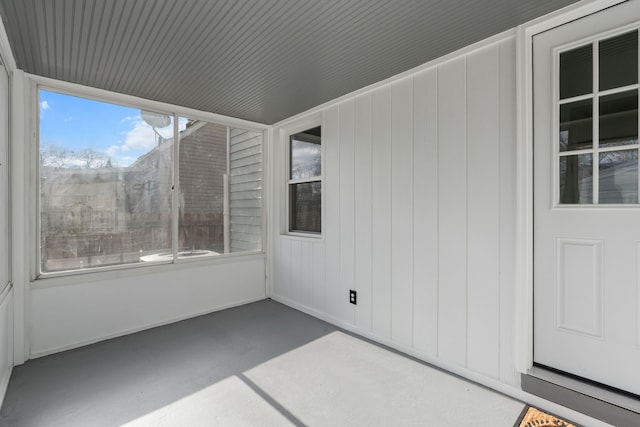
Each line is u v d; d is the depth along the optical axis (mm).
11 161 2314
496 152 2027
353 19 1778
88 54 2154
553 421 1701
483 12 1745
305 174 3713
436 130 2328
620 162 1634
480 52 2086
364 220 2869
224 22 1792
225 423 1713
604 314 1668
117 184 2936
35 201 2514
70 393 1973
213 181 3625
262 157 4039
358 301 2932
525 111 1885
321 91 2910
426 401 1903
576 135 1766
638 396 1573
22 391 1992
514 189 1951
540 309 1874
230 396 1954
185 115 3369
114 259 2912
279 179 3961
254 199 3988
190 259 3393
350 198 2996
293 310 3619
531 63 1884
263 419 1745
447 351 2271
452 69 2229
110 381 2115
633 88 1584
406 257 2533
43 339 2496
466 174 2170
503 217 2002
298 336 2871
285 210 3965
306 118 3543
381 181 2719
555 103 1811
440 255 2312
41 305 2492
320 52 2180
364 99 2838
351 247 2994
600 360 1678
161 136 3207
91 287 2742
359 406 1858
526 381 1860
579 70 1750
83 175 2756
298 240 3637
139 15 1718
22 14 1685
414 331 2479
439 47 2139
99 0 1574
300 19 1799
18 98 2342
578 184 1767
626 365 1604
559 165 1817
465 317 2176
